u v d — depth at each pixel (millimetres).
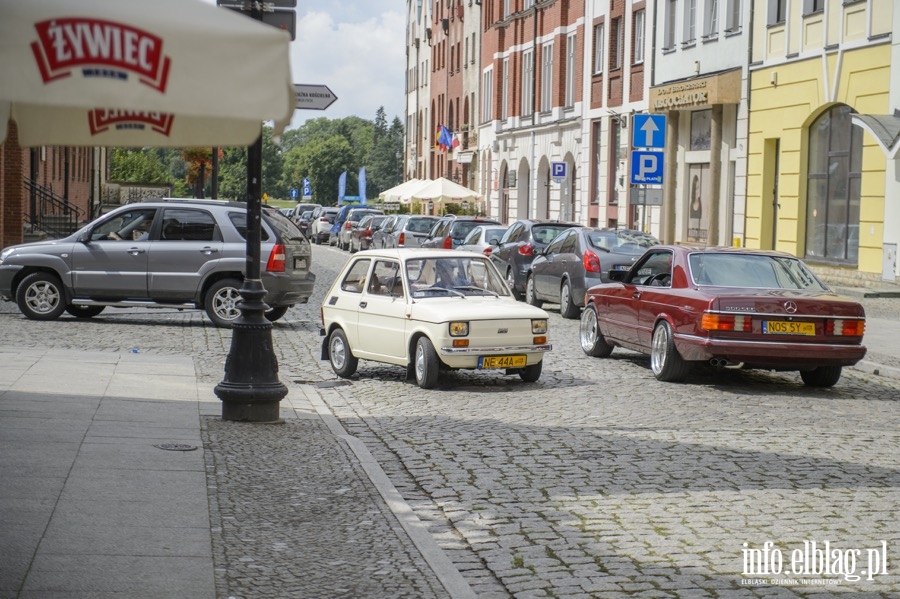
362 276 14898
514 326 13836
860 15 27484
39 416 10547
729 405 12805
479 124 68375
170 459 9008
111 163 78125
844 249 28875
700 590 6234
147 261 19828
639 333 15258
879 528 7535
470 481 8898
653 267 15727
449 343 13594
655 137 27609
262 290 11078
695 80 35031
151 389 12680
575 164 48969
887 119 25406
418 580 6355
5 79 4590
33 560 6250
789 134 31047
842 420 11906
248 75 4758
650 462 9594
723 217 35031
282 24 10820
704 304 13609
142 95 4660
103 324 20094
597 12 45844
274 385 11055
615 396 13375
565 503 8203
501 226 30688
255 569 6410
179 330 19484
